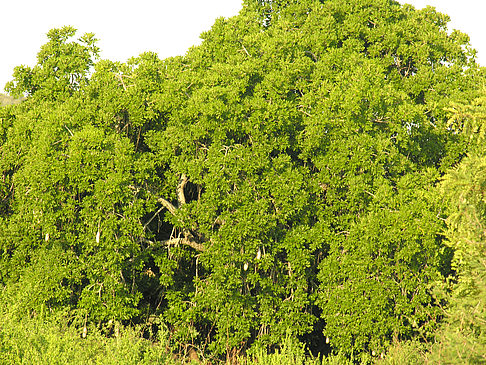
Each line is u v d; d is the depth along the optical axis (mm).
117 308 51438
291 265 54406
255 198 53250
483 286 32312
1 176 58531
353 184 54844
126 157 51500
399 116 56000
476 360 31766
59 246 53219
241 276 54125
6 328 42938
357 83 54719
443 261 53938
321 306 54531
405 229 51938
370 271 53438
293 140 57844
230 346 52938
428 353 38625
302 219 56062
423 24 68625
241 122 54469
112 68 57906
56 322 49000
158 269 65688
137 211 52125
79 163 50812
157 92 57000
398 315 53719
